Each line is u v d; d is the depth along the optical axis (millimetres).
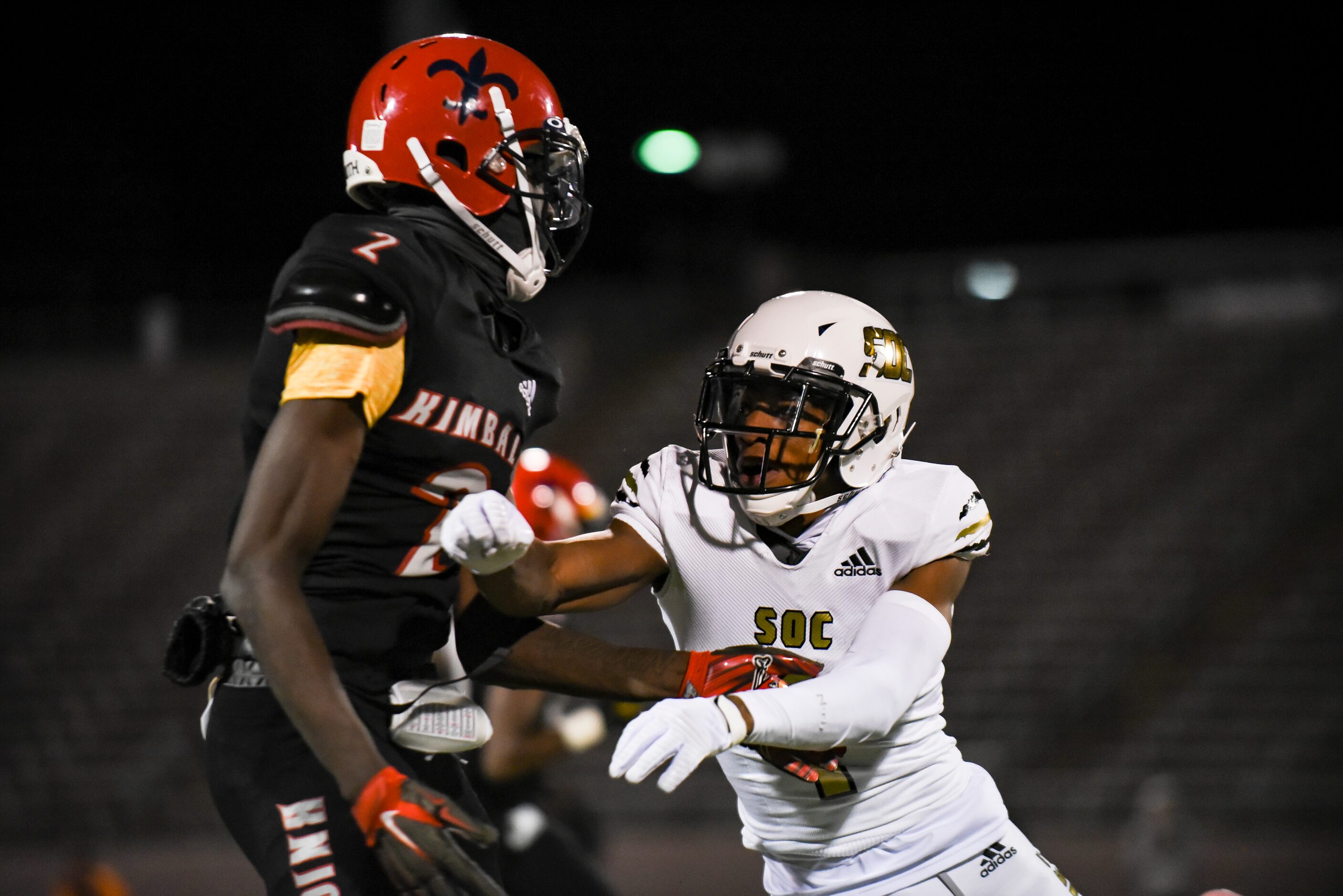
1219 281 48844
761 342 10008
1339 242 46031
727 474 10141
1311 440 41781
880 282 50156
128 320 55594
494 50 8992
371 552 8164
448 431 8211
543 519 16109
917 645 9281
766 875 10859
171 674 8266
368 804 7281
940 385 46781
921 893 10094
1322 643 36594
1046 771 34969
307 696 7254
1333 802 33094
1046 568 39844
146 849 35312
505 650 9781
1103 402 44719
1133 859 26641
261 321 54500
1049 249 48812
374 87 8906
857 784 9992
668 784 7965
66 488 48344
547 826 15422
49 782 38875
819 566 10008
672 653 10133
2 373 53688
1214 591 38406
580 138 9227
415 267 8047
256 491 7438
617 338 51938
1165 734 35250
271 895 7812
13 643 43094
